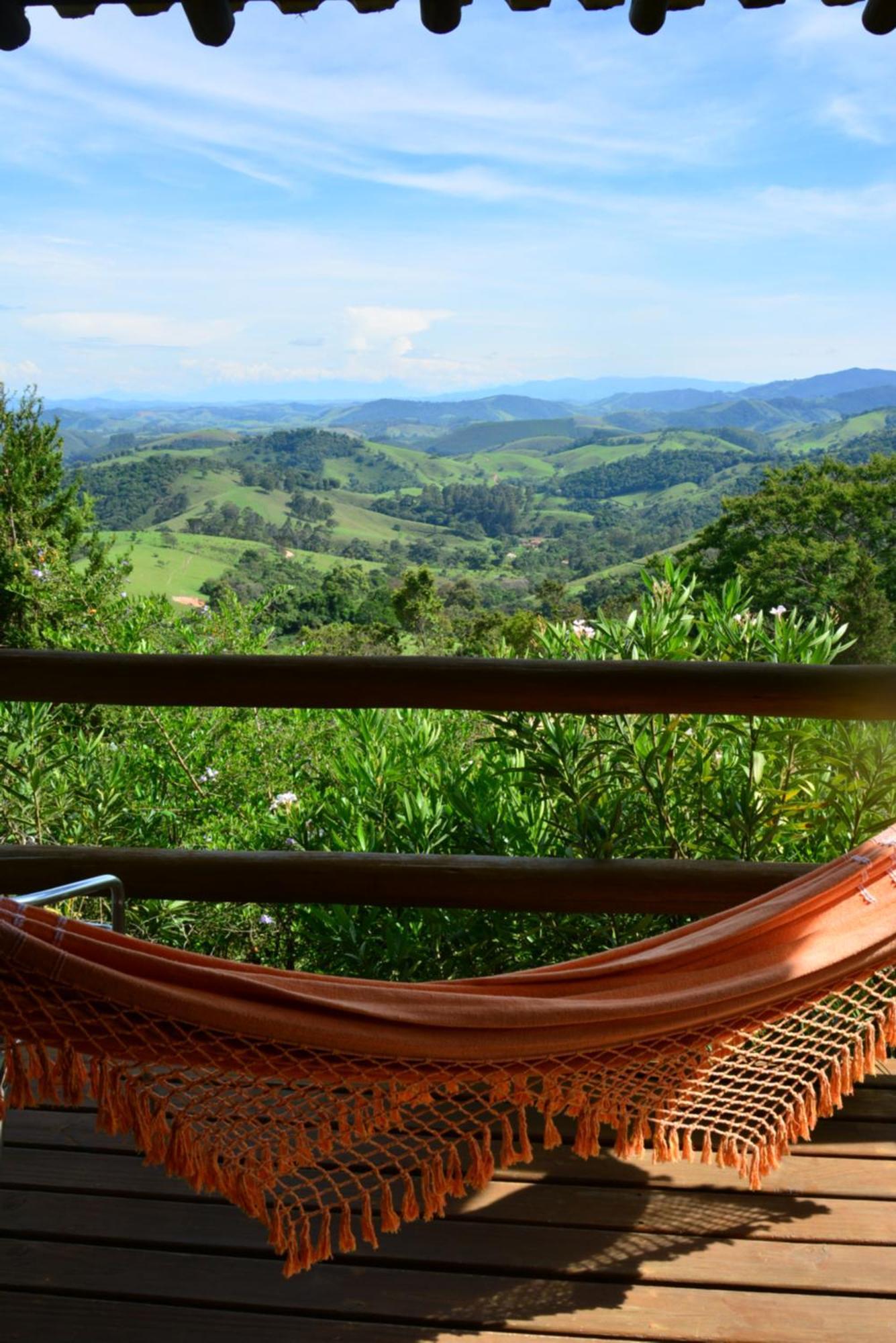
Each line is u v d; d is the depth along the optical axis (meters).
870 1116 1.69
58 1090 1.01
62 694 1.91
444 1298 1.29
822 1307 1.28
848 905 1.31
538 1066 1.17
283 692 1.88
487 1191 1.50
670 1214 1.45
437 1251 1.37
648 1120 1.25
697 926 1.38
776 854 2.19
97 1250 1.37
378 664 1.87
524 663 1.85
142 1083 1.04
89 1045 1.00
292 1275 1.17
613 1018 1.16
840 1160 1.57
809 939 1.28
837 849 2.15
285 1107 1.11
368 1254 1.37
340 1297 1.29
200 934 2.59
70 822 2.74
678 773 2.17
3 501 10.14
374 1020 1.09
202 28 1.39
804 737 2.06
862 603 28.42
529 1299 1.29
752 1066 1.28
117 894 1.52
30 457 10.45
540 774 2.14
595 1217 1.45
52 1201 1.46
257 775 3.18
